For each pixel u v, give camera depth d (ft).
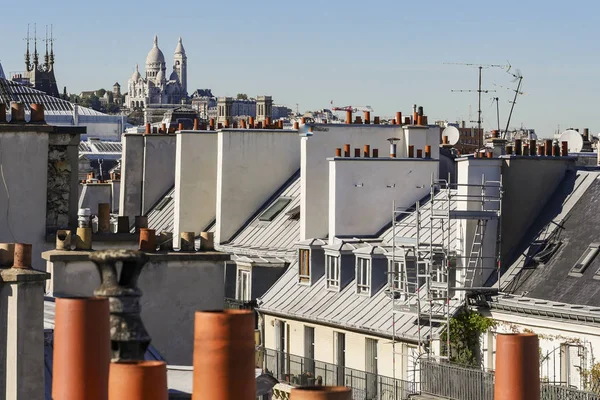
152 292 146.61
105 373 68.08
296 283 288.92
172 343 147.13
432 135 308.81
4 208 166.30
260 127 353.10
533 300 224.94
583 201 240.32
